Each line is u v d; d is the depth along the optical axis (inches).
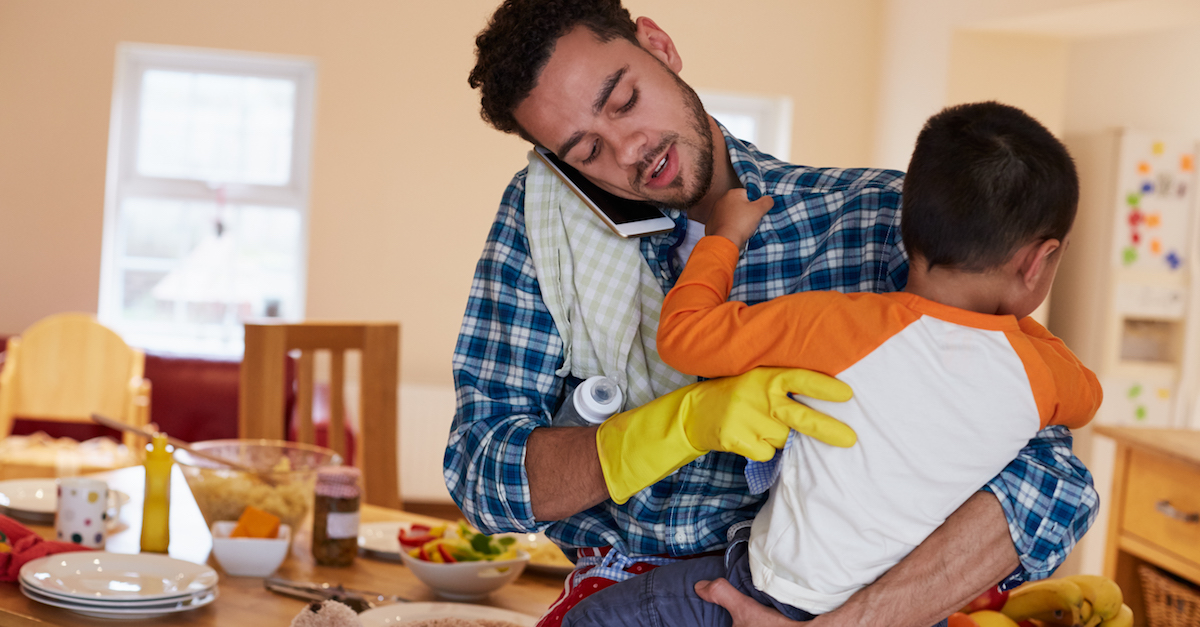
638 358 42.3
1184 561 91.3
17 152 167.8
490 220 176.2
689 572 37.2
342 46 171.8
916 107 169.6
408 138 173.9
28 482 75.5
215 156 176.7
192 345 173.9
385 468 93.6
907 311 32.5
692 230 43.5
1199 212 168.7
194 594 53.1
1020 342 32.5
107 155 169.0
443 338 176.6
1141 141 167.0
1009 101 161.6
